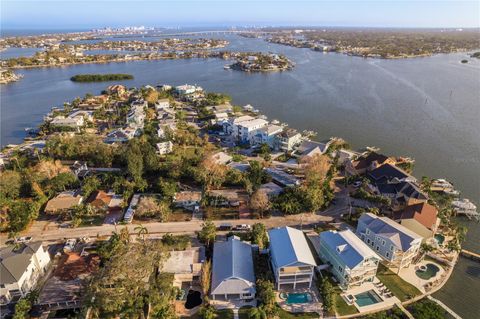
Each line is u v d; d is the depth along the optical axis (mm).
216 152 139625
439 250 84000
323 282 71562
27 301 65250
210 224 87125
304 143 144250
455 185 117250
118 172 119125
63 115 187250
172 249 81125
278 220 96688
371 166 122625
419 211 89312
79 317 62531
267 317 64125
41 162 119938
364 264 70375
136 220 96375
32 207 95250
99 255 77938
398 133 166750
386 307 68125
